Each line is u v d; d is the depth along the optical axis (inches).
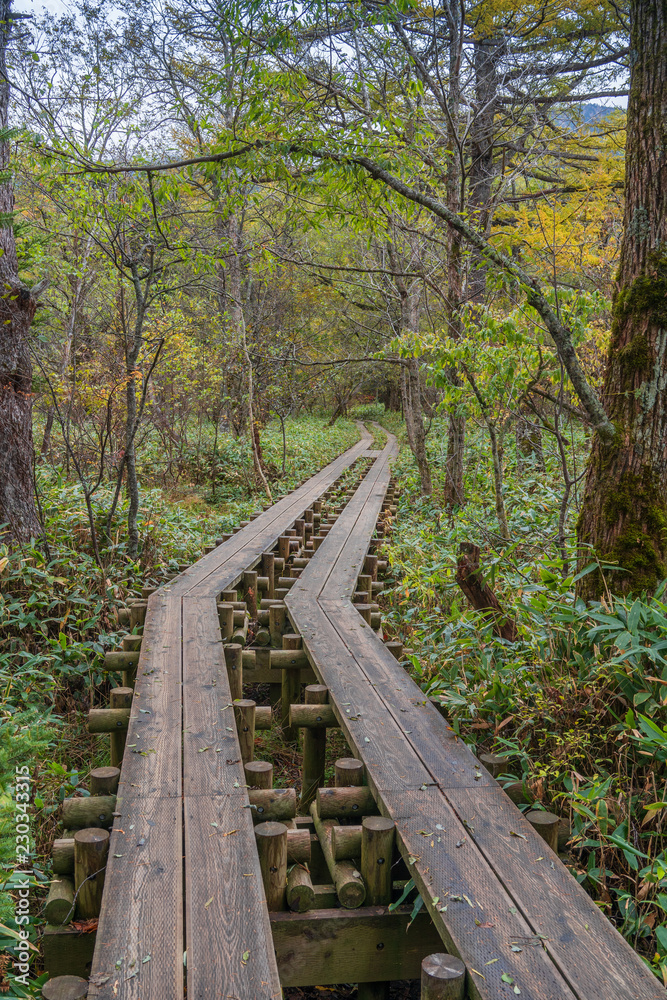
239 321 531.2
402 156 215.5
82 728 185.3
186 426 613.6
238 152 212.4
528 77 391.5
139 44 323.9
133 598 229.1
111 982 77.7
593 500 149.0
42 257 320.8
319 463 646.5
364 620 210.4
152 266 282.0
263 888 95.2
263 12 206.5
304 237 533.0
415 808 111.6
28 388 246.2
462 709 146.9
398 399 1457.9
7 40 257.9
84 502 292.2
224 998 75.2
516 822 108.6
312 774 166.1
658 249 140.4
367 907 104.3
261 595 273.1
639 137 141.9
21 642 201.0
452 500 361.4
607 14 430.6
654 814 103.8
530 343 231.3
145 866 97.1
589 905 90.5
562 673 139.3
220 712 147.0
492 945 83.0
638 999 75.4
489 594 174.2
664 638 126.3
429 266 432.5
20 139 250.8
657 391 140.8
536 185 515.8
